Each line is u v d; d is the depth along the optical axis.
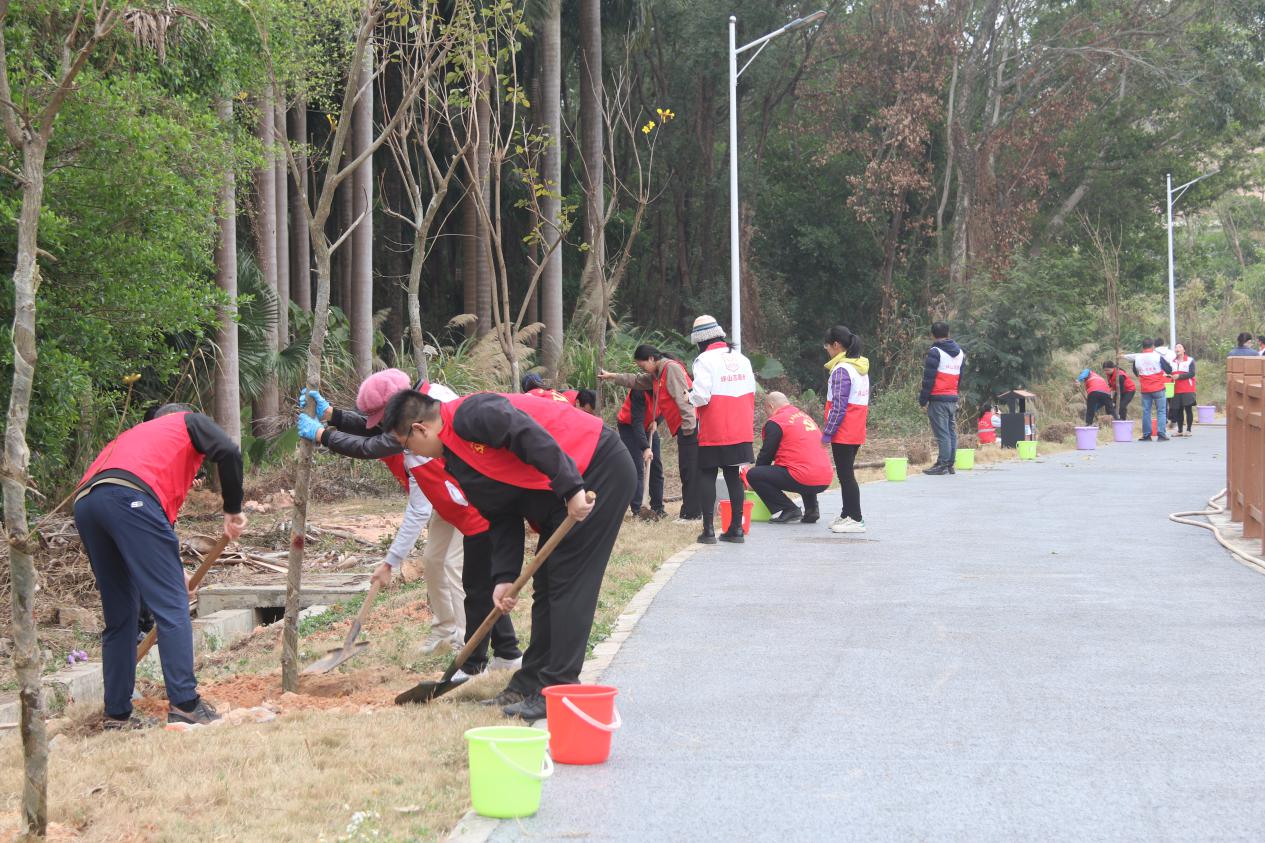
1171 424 29.67
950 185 40.72
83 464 12.95
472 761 4.36
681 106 37.06
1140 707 5.62
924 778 4.67
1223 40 38.19
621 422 12.70
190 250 12.77
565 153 33.78
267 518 14.22
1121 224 43.53
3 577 9.69
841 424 11.78
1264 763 4.79
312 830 4.19
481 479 5.52
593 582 5.57
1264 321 56.31
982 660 6.57
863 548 10.79
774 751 5.05
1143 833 4.06
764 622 7.66
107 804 4.51
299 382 18.84
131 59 11.19
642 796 4.53
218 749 5.11
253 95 15.04
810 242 39.50
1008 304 28.62
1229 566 9.59
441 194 9.31
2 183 10.34
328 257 6.72
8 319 10.92
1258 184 49.91
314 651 7.62
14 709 6.79
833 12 36.28
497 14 11.12
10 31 9.76
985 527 12.16
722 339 11.14
